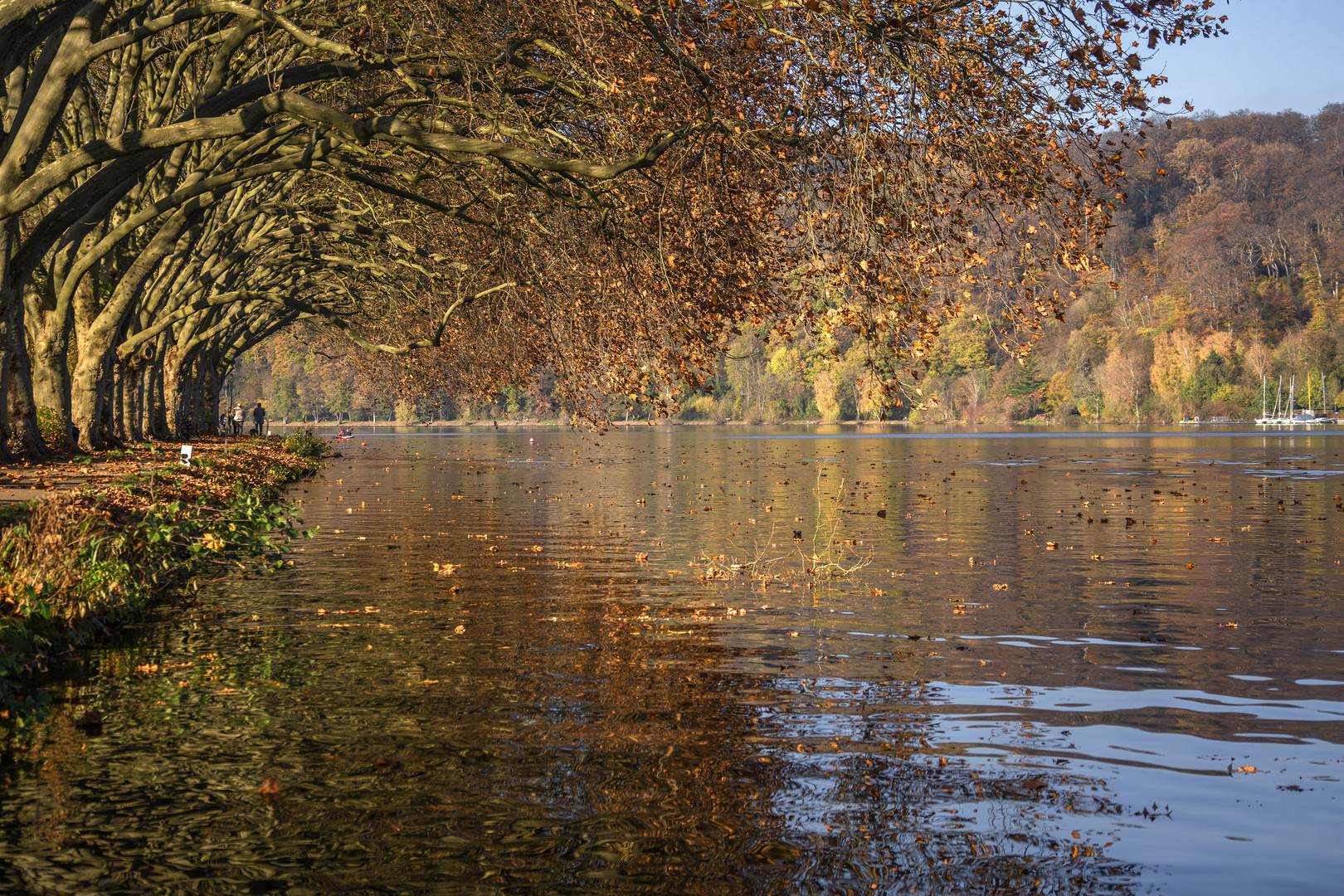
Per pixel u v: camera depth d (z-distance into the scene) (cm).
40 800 658
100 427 3259
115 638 1148
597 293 2408
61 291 2977
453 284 3281
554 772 710
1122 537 2158
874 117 1503
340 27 1984
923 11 1481
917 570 1697
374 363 5988
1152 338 15825
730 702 891
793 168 1698
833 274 1612
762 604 1379
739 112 1714
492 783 689
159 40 2728
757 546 2009
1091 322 16538
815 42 1530
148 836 604
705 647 1112
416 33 1934
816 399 16462
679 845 595
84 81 2689
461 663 1033
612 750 759
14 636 981
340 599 1406
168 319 3488
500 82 2164
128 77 2508
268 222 3962
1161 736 803
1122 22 1403
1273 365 15338
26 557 1130
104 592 1205
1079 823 630
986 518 2556
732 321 2012
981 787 689
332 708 867
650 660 1048
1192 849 592
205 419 6419
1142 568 1716
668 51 1606
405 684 949
